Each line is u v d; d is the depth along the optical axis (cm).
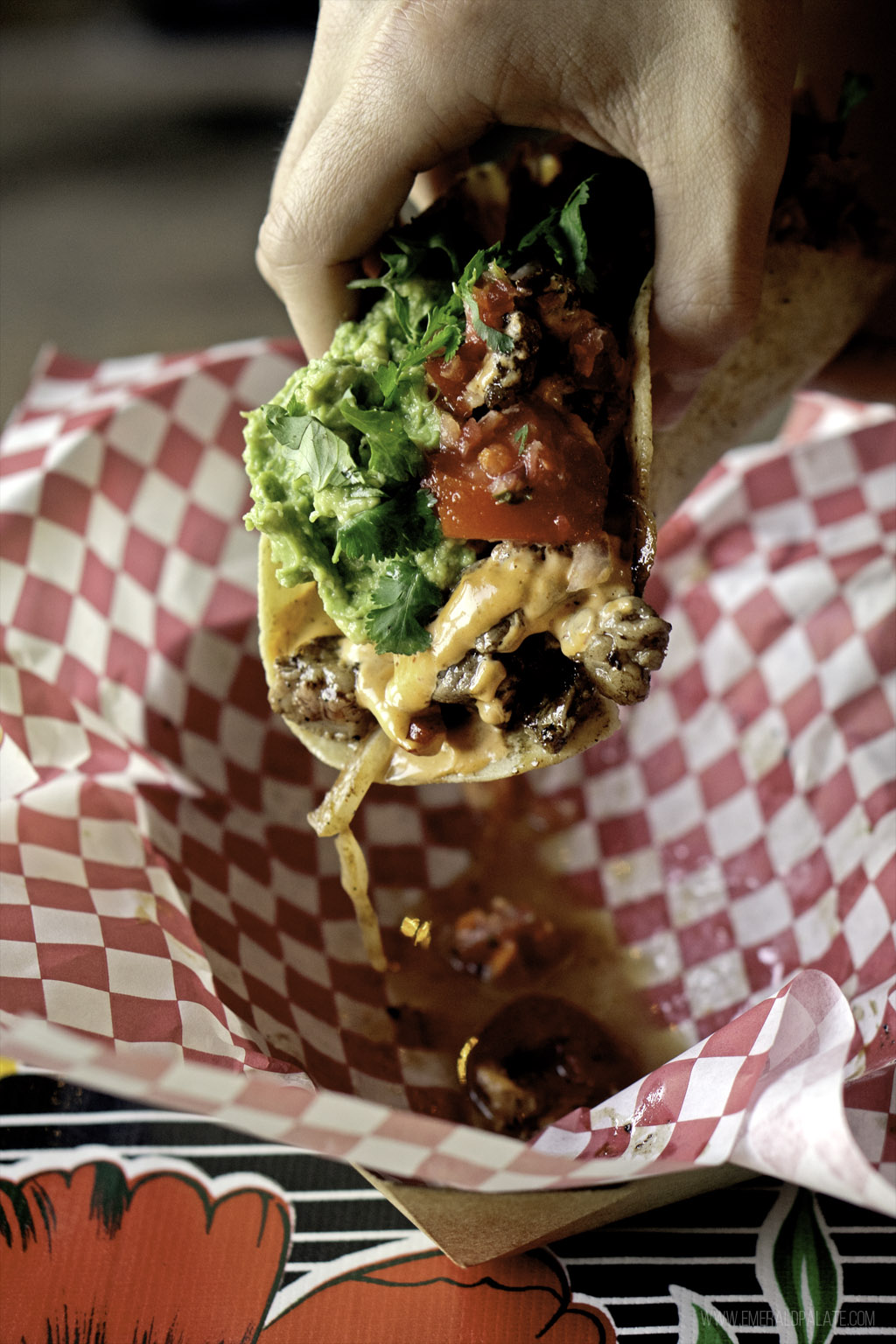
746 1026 36
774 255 41
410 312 38
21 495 47
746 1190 38
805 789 45
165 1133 39
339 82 39
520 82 37
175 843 44
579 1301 36
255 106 120
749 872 45
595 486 36
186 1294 36
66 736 45
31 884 40
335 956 44
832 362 49
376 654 38
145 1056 30
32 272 93
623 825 48
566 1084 42
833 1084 32
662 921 46
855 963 41
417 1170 32
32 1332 36
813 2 49
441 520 36
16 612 46
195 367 51
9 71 129
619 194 40
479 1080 41
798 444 52
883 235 44
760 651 48
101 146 113
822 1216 37
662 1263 37
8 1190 38
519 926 45
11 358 82
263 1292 36
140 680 47
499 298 36
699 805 47
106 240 97
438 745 38
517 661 37
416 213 44
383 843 47
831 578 48
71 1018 38
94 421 49
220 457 51
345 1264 37
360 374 37
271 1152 39
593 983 45
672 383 40
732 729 47
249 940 43
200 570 50
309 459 36
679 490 45
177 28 135
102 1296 36
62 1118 39
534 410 36
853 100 42
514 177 40
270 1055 39
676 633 50
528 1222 35
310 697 39
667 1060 43
